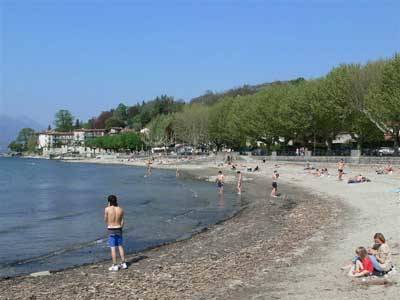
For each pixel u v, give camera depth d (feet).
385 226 83.87
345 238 75.46
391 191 145.69
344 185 180.34
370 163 241.96
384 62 263.49
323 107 286.46
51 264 72.43
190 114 554.46
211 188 221.46
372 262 50.90
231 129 437.17
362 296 44.24
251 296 47.11
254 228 98.73
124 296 49.88
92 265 68.95
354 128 281.13
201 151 578.66
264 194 180.96
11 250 84.12
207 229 102.22
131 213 135.54
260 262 63.26
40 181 308.60
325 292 46.29
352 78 265.75
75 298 50.19
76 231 106.11
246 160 391.45
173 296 48.98
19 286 57.00
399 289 45.85
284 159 345.31
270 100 372.38
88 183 283.79
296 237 81.71
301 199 153.99
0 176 370.94
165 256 73.77
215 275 57.47
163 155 588.91
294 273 55.11
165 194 197.98
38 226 114.21
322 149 355.15
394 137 252.83
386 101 227.20
